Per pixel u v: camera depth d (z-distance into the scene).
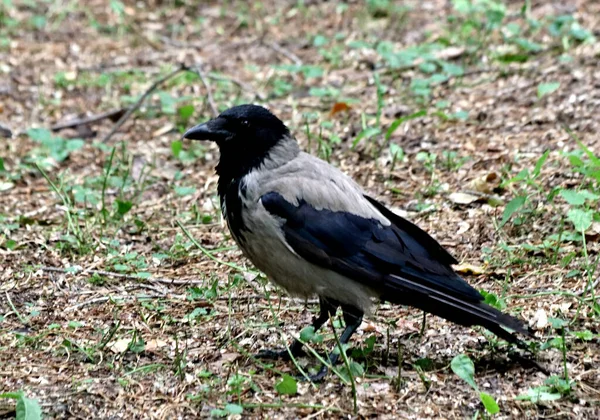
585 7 19.39
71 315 10.20
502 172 13.08
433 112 14.72
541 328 9.44
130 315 10.16
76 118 16.70
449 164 13.59
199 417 8.15
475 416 7.91
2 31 20.62
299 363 9.10
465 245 11.49
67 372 8.97
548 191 12.42
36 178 14.36
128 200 13.49
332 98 16.66
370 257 8.84
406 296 8.84
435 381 8.58
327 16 21.19
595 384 8.41
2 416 8.21
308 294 9.24
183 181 14.17
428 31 19.36
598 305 9.67
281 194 8.91
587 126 14.08
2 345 9.54
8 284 10.90
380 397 8.34
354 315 9.16
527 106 15.09
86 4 22.34
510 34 18.48
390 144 14.51
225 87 17.61
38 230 12.45
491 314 8.40
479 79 16.66
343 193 9.02
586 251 10.65
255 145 9.15
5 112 16.88
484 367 8.79
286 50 19.42
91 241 12.01
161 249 11.90
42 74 18.52
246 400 8.34
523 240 11.41
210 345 9.45
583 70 15.93
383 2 20.95
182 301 10.44
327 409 8.13
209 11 21.97
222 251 11.78
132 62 19.22
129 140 15.80
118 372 8.96
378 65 17.95
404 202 12.78
